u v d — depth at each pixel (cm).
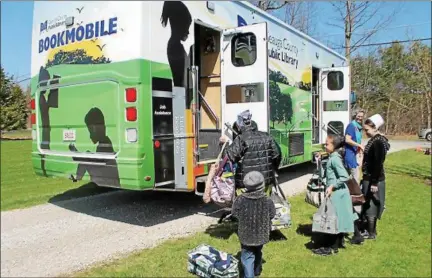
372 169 496
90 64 523
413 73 2864
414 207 672
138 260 417
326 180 448
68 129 557
